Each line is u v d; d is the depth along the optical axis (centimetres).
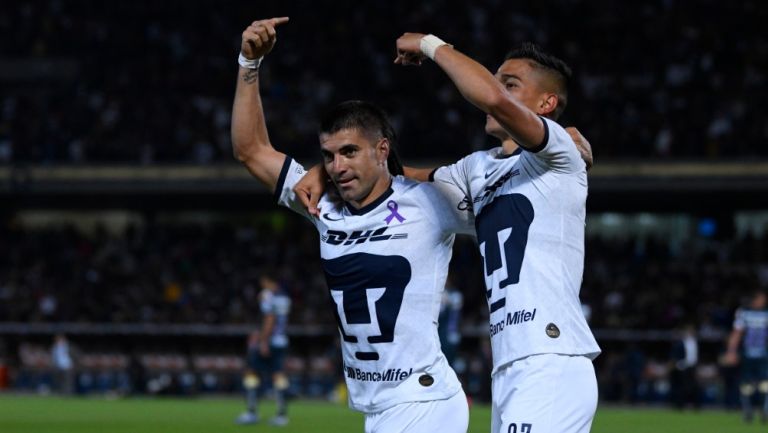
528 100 1432
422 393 1375
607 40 9825
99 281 8506
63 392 7319
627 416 5544
